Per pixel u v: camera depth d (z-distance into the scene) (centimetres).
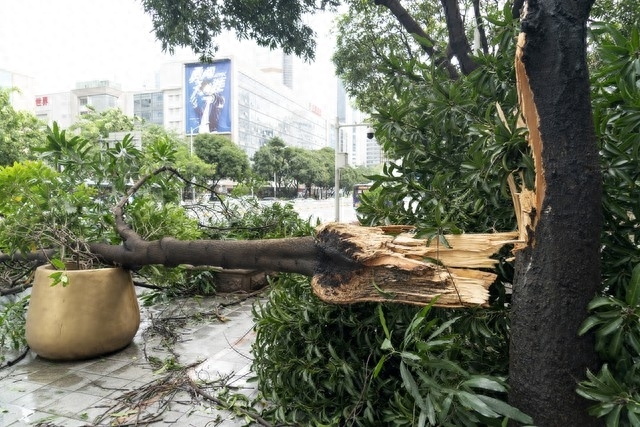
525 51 189
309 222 557
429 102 291
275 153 4269
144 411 297
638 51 211
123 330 399
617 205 215
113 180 478
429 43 316
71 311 371
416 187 280
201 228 626
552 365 189
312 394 271
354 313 267
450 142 296
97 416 290
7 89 1767
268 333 295
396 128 302
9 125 1688
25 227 396
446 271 217
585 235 186
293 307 292
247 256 293
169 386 332
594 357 191
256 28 765
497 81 279
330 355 270
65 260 407
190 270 580
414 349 220
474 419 192
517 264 204
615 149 213
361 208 300
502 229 263
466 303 209
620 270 221
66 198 414
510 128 218
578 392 179
